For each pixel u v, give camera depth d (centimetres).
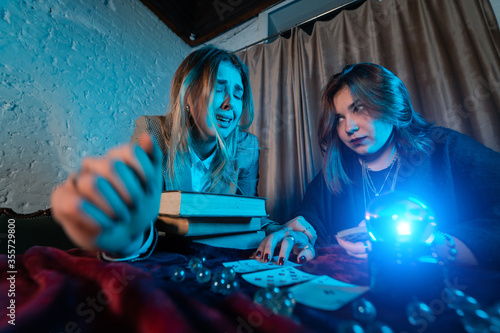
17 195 133
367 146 78
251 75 232
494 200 58
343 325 19
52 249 38
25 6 150
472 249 39
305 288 30
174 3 241
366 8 183
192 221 48
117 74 197
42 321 19
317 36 202
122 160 26
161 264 40
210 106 79
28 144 140
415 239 32
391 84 75
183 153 86
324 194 96
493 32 134
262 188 206
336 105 80
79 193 24
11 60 140
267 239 51
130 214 28
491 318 19
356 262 46
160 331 18
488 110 129
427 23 156
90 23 185
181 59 262
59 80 160
